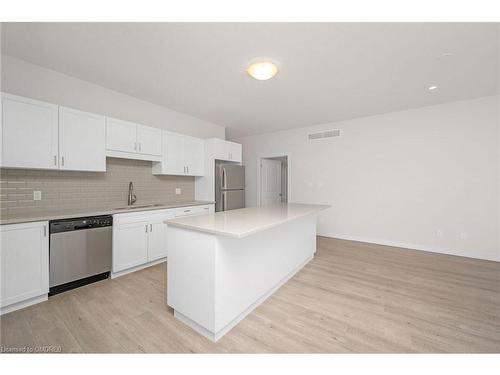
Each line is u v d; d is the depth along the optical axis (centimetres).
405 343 156
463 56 222
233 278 175
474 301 212
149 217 292
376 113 405
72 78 270
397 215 397
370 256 344
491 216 325
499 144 318
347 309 199
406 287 241
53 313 188
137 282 250
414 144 379
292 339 161
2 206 221
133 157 305
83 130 254
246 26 181
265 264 217
